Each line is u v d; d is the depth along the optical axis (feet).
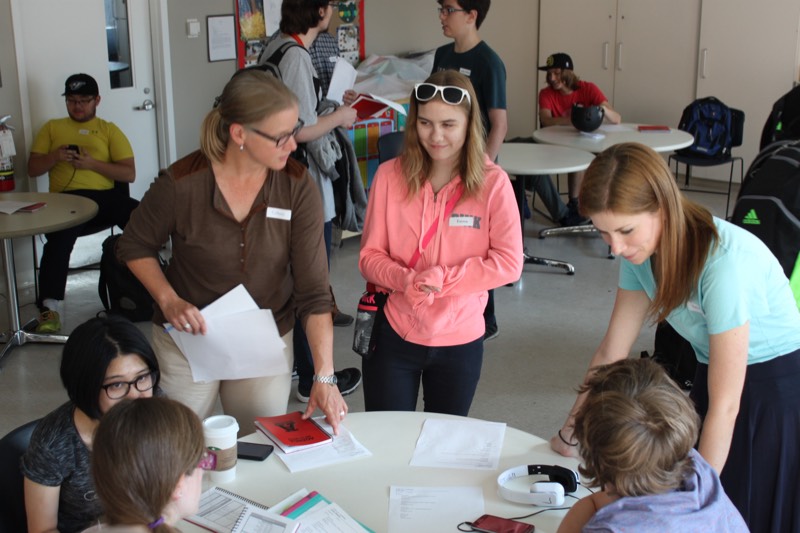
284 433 6.59
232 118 6.34
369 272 7.58
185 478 4.09
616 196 5.27
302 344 11.42
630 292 6.38
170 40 18.40
